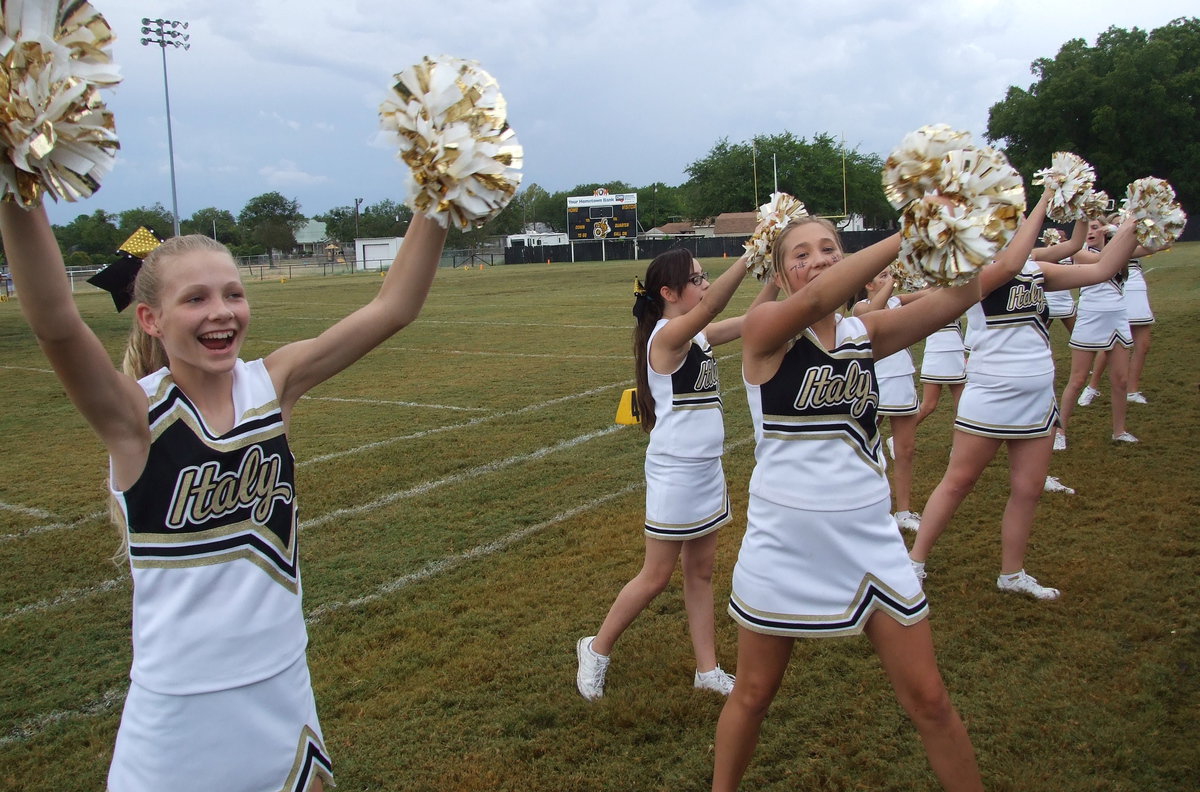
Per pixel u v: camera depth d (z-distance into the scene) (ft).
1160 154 147.64
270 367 6.48
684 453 11.15
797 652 12.39
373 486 21.40
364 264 188.96
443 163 5.45
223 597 5.93
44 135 4.33
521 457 23.63
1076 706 10.74
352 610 14.43
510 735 10.73
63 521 19.65
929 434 25.08
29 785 10.13
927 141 6.69
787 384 8.19
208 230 274.98
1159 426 24.14
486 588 15.14
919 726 8.04
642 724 10.83
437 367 40.60
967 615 13.34
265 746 6.02
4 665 13.02
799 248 8.46
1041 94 149.07
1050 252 16.19
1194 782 9.21
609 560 16.14
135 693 5.93
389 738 10.71
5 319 74.18
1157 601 13.44
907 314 8.21
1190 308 50.01
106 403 5.60
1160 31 154.20
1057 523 17.02
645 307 11.56
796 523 8.11
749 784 9.53
